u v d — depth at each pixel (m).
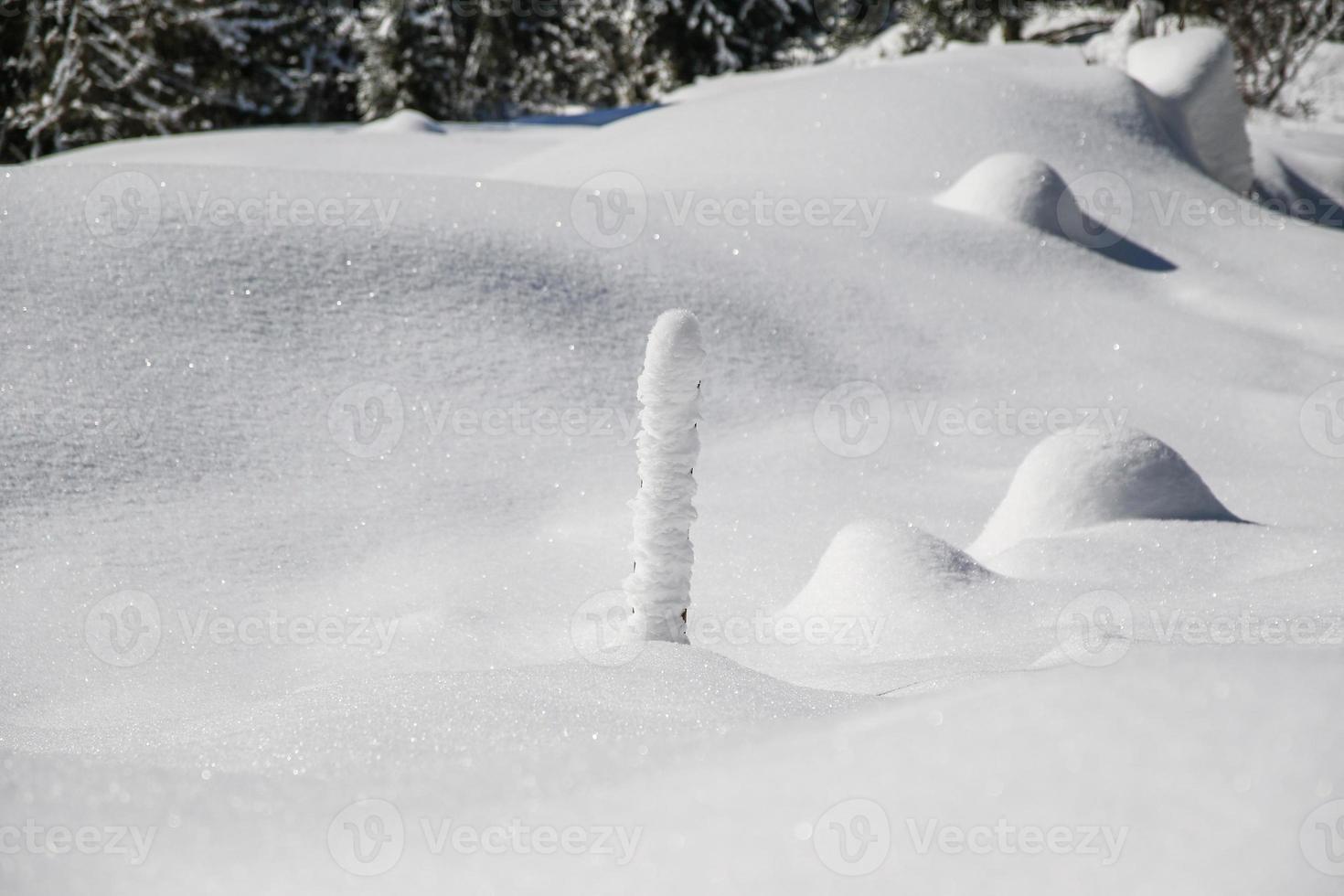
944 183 11.61
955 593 4.49
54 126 26.09
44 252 7.22
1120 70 14.11
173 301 7.15
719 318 8.54
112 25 26.67
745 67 37.09
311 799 1.63
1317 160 19.19
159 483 5.98
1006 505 5.65
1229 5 24.22
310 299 7.50
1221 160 14.95
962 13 31.52
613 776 1.64
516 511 6.24
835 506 6.42
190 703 4.11
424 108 34.12
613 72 38.62
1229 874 0.99
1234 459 7.59
